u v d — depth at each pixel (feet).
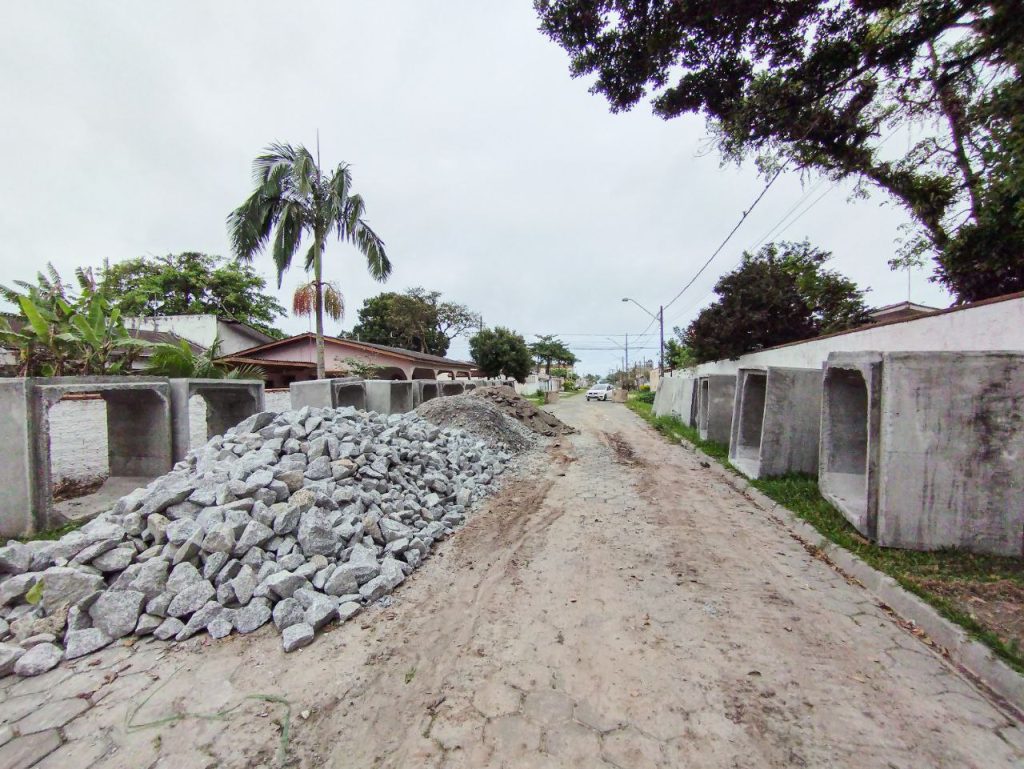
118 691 7.78
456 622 9.95
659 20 15.85
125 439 19.06
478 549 14.30
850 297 45.96
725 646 8.88
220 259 79.66
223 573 10.09
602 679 7.95
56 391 14.26
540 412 48.34
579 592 11.23
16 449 13.58
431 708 7.33
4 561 9.63
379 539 13.17
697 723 6.91
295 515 11.92
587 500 19.95
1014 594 9.86
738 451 26.53
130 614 9.36
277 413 17.78
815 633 9.34
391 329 117.19
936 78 19.66
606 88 18.63
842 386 17.01
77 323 19.15
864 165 26.58
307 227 42.70
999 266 22.20
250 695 7.68
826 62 16.90
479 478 22.12
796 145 21.36
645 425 52.85
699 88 18.48
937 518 12.21
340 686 7.90
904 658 8.50
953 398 12.10
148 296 69.67
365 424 20.10
